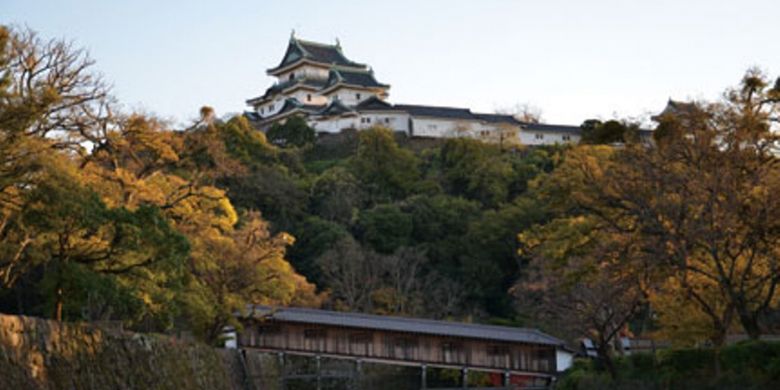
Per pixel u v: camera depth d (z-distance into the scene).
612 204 32.53
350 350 57.38
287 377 56.69
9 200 24.38
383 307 72.00
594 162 33.94
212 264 40.16
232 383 45.97
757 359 30.53
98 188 30.50
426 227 86.31
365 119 117.75
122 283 27.22
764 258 31.50
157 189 34.44
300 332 57.22
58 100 25.78
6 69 25.50
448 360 57.94
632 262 31.28
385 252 82.44
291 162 98.38
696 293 33.31
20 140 23.95
